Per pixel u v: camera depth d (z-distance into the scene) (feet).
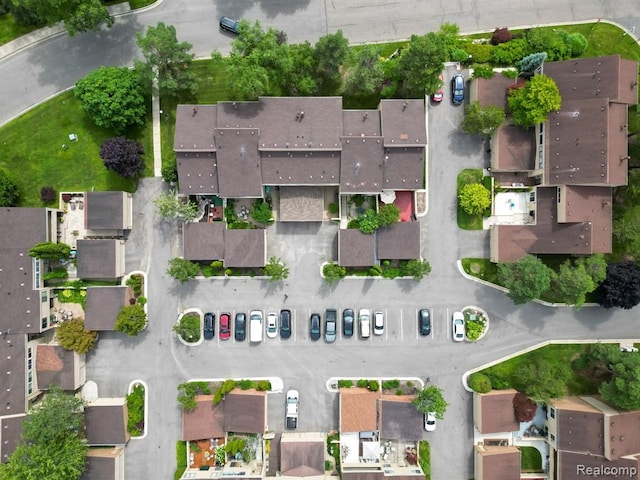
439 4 185.68
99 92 167.63
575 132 169.17
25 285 174.29
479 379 180.24
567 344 186.29
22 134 185.16
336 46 159.74
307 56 169.17
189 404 176.55
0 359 172.45
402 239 179.73
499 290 186.60
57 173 185.06
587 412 170.81
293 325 186.91
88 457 176.86
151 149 184.65
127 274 185.47
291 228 185.88
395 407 178.29
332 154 171.32
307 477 174.60
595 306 185.98
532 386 173.27
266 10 185.88
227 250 178.50
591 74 168.35
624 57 186.19
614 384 167.53
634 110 184.14
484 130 175.94
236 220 183.93
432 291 186.80
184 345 186.60
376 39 185.88
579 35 180.55
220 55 167.84
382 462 184.03
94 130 185.16
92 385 185.78
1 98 186.39
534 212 179.73
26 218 174.29
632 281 168.45
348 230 179.01
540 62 174.50
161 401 186.29
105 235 184.55
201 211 183.73
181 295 186.39
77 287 183.62
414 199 184.24
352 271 185.88
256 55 159.22
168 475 184.65
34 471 155.84
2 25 186.09
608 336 186.19
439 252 186.39
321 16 185.57
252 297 186.60
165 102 183.93
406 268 179.83
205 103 184.96
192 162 172.45
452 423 186.50
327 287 186.60
